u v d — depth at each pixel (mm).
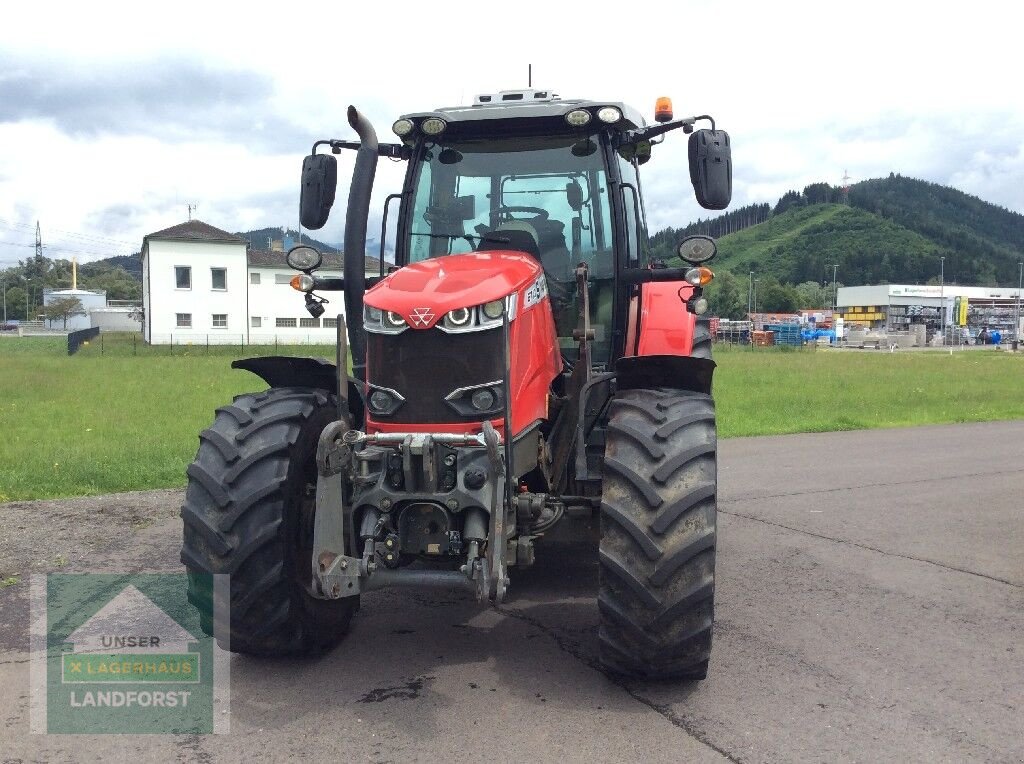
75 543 5934
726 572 5543
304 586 3791
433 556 3539
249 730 3279
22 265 131125
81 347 42281
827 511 7352
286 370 4258
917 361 34125
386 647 4156
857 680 3803
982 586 5250
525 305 3842
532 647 4156
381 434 3594
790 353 44281
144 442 10188
